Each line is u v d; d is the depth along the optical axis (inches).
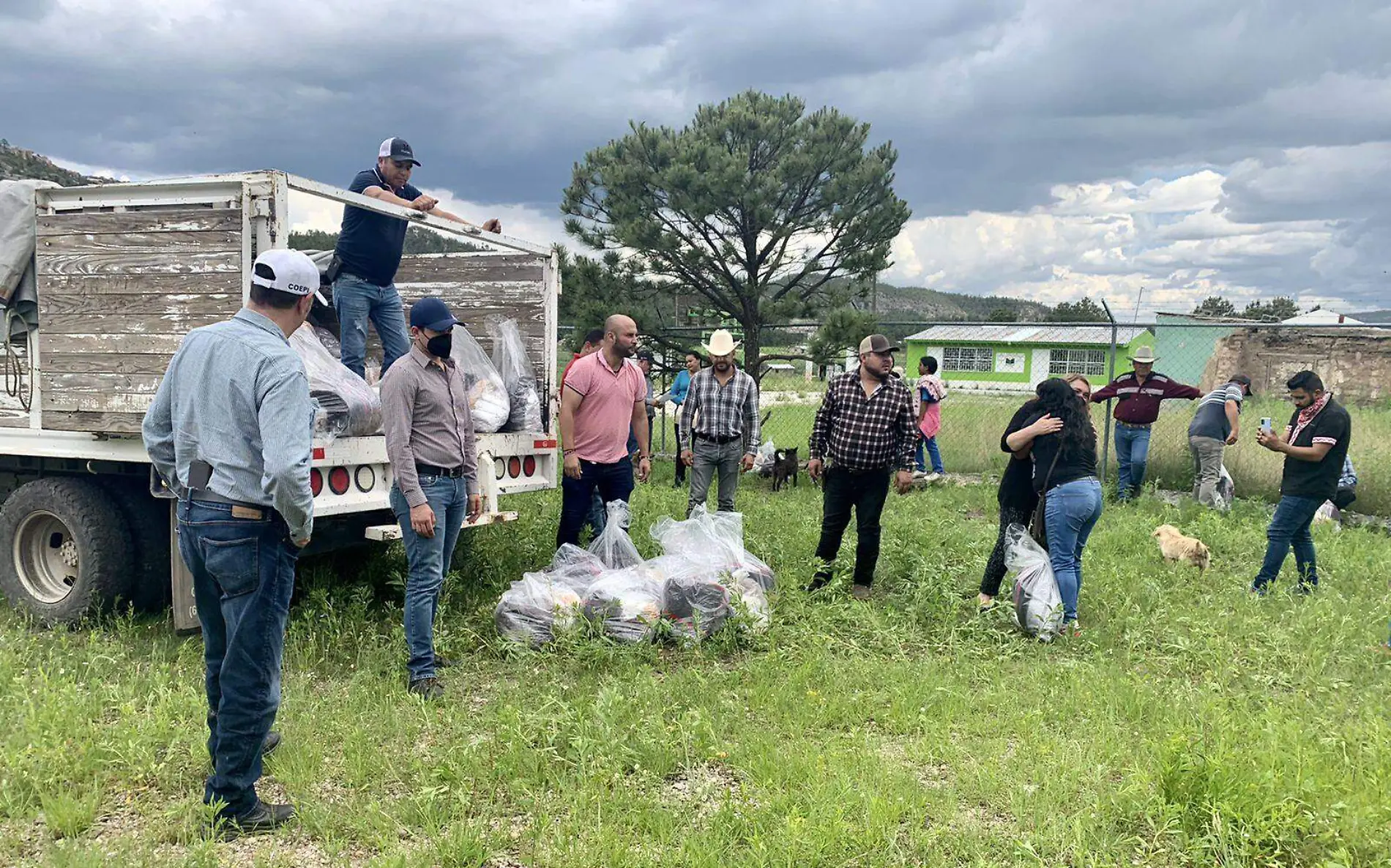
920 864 118.0
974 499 442.9
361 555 261.0
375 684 181.0
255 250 185.6
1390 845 118.1
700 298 593.0
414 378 180.1
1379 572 285.3
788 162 549.6
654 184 555.8
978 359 1529.3
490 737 153.5
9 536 219.3
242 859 119.5
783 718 165.8
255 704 121.8
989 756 150.3
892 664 197.0
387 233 241.8
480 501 216.8
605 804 131.9
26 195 202.1
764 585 242.4
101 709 161.6
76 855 113.6
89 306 195.0
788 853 116.0
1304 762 136.4
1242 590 257.4
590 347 311.7
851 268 581.0
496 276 284.5
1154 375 424.2
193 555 119.3
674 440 682.2
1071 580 223.8
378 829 125.5
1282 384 1014.4
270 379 115.0
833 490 257.1
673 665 200.2
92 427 196.1
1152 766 142.3
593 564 231.3
